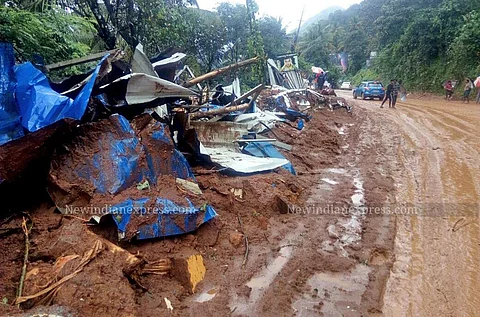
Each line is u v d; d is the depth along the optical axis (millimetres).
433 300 4559
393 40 39000
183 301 4402
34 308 3473
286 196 7340
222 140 9555
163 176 5676
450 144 12469
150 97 6062
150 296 4355
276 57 31266
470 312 4336
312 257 5465
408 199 7781
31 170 4871
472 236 6168
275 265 5266
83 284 3801
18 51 7262
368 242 5953
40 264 4082
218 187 6836
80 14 11516
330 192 8141
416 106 23297
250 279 4902
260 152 9445
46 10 8578
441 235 6215
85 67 8953
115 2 11984
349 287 4820
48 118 4773
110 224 4895
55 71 7852
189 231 5301
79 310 3602
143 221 4898
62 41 8297
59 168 4980
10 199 4906
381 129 15594
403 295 4664
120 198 4992
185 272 4676
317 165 10289
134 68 6398
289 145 11344
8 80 4992
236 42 23875
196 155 7793
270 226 6367
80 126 5223
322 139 12898
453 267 5266
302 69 36344
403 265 5344
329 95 23438
